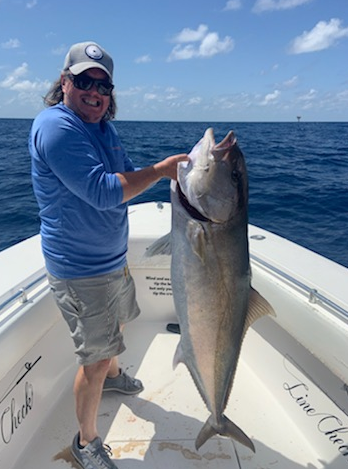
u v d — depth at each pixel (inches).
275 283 93.4
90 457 79.0
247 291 68.8
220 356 69.2
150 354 117.0
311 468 81.0
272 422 92.0
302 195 350.6
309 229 269.3
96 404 79.0
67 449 84.7
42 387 93.2
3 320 79.1
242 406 96.5
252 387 102.4
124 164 83.2
